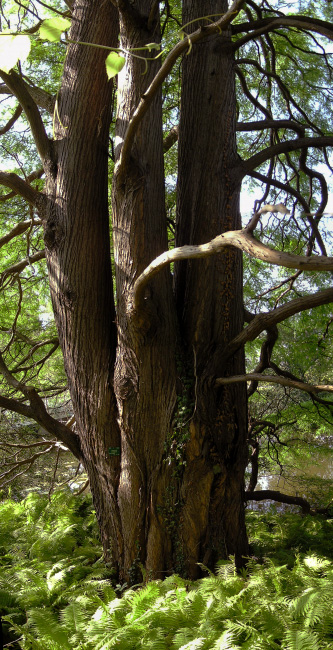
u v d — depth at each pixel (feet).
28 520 26.71
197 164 19.66
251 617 13.87
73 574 19.67
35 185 31.27
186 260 19.98
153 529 17.84
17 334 31.73
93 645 13.74
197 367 18.25
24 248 32.76
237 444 18.83
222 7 20.01
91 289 18.70
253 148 33.88
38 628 14.38
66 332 18.97
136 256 17.47
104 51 18.81
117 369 18.25
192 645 12.16
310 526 26.48
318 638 12.76
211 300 18.65
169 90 30.76
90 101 18.80
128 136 15.24
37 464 42.22
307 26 15.80
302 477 35.01
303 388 15.08
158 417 17.89
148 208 17.75
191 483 17.70
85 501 28.94
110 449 18.61
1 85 22.84
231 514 18.63
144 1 17.90
